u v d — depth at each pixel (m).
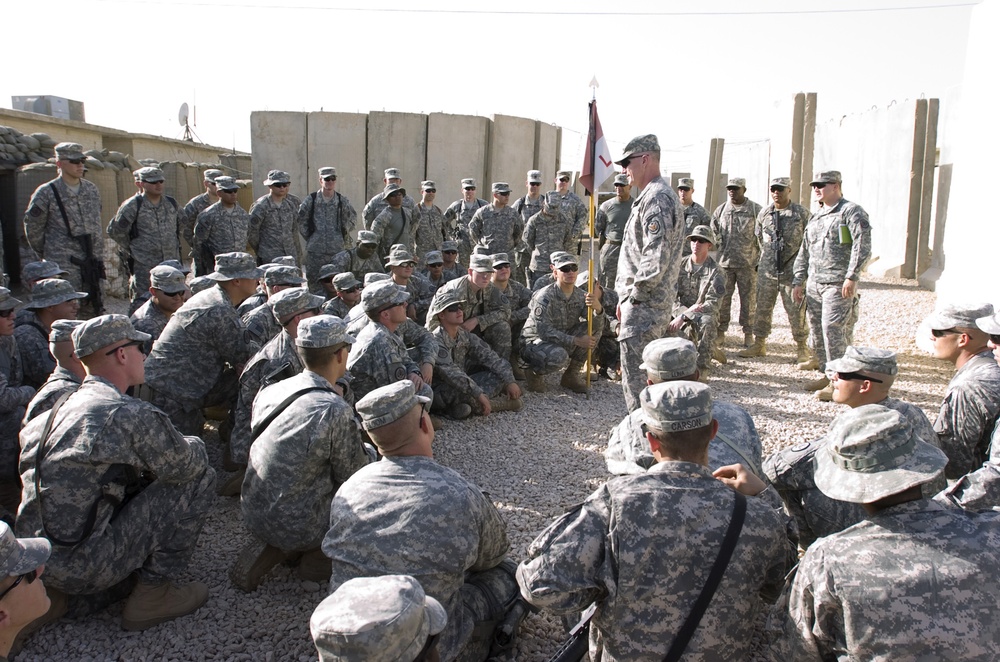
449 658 2.76
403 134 16.12
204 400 5.20
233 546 4.31
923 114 12.84
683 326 7.23
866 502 2.18
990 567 2.05
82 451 3.22
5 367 4.82
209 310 5.07
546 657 3.25
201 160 21.17
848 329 7.10
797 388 7.38
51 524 3.23
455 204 12.21
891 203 14.05
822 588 2.20
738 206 8.65
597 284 7.19
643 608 2.32
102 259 8.66
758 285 8.49
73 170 8.23
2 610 2.09
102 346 3.47
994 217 7.51
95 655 3.32
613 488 2.44
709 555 2.30
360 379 5.32
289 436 3.61
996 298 7.36
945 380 7.41
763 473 3.27
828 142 17.48
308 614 3.63
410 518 2.75
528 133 17.09
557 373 8.29
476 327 7.19
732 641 2.35
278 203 9.91
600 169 6.93
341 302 6.79
